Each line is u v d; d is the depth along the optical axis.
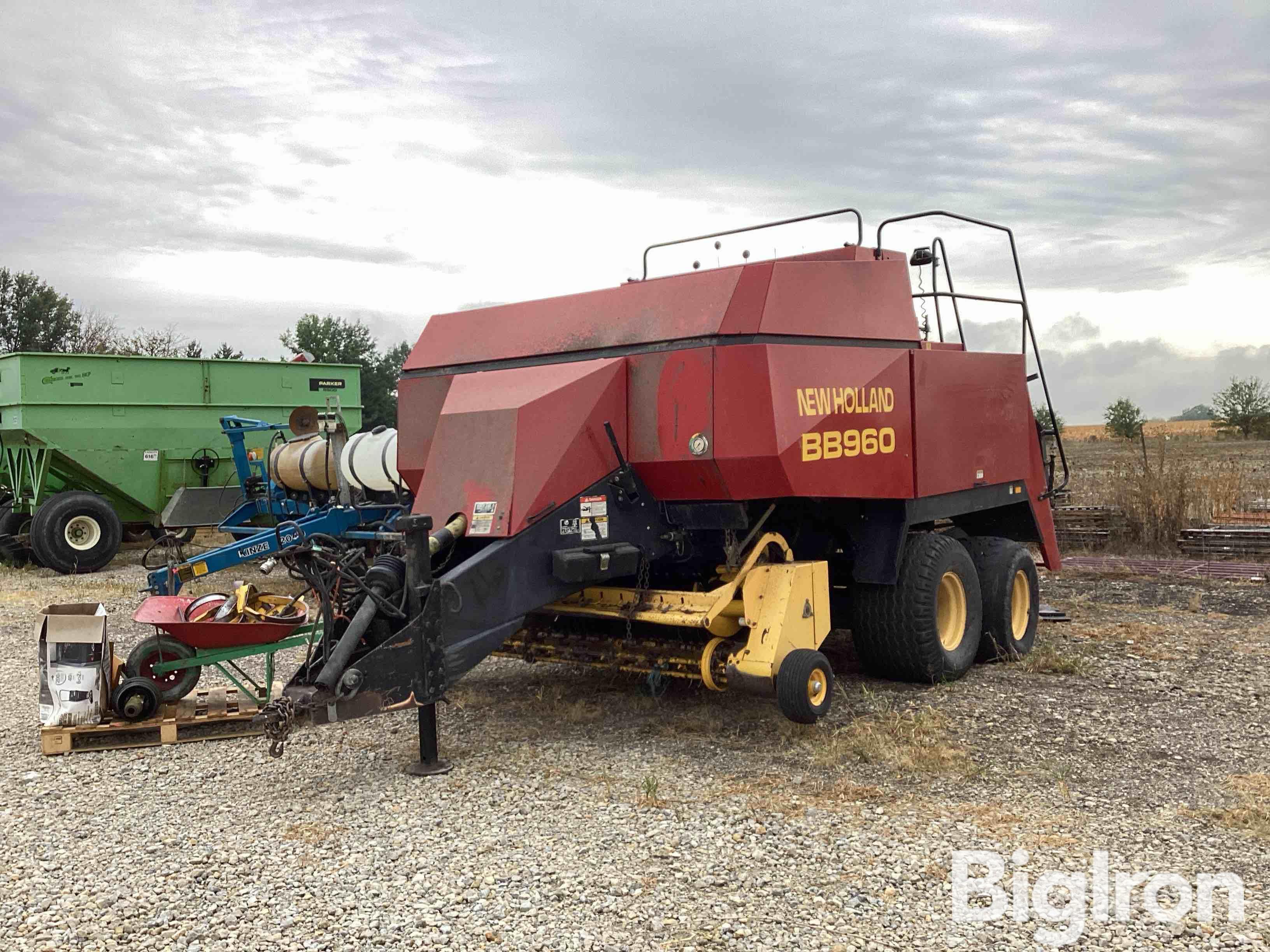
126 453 15.95
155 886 4.21
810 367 6.16
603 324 6.50
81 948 3.69
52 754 6.09
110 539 15.30
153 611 6.52
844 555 7.67
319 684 5.00
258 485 13.81
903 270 7.16
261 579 14.16
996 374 8.22
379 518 10.32
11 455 16.34
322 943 3.71
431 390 7.36
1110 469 16.98
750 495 6.09
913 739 6.00
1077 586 12.09
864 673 7.88
